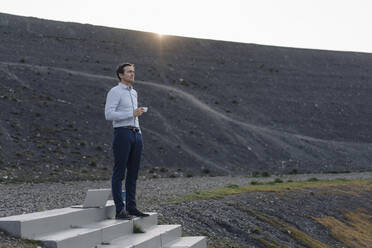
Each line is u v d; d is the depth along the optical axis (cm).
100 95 5050
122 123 815
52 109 4319
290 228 1606
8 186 2261
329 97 7238
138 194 1780
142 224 870
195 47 8381
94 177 3025
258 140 5034
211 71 7419
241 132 5112
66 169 3159
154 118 4847
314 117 6525
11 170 2859
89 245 681
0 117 3791
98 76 5766
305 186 2461
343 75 8162
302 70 8131
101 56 6919
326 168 4725
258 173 4006
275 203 1862
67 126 4062
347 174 4222
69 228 715
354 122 6600
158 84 6206
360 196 2402
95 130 4162
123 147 809
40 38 7044
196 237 960
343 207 2122
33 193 1761
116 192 822
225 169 4122
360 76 8219
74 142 3781
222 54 8294
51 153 3431
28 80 4894
